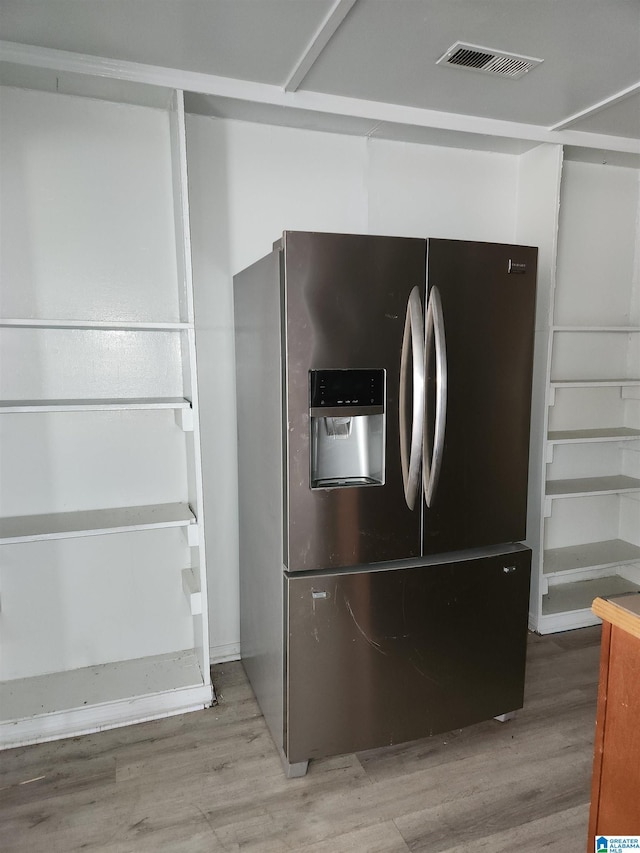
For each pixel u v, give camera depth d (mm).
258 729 2141
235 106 2211
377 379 1814
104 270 2246
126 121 2211
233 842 1646
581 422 3166
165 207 2301
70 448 2268
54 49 1856
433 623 1954
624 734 1051
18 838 1663
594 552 3139
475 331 1917
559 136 2629
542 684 2430
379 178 2625
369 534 1862
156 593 2451
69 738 2094
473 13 1651
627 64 1977
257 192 2441
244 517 2385
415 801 1797
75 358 2236
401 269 1798
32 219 2131
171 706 2217
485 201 2838
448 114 2432
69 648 2346
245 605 2441
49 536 1967
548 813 1747
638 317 3162
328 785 1868
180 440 2424
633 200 3123
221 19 1674
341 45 1842
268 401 1915
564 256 2998
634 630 996
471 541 2008
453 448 1938
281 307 1730
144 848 1628
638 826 1025
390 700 1938
